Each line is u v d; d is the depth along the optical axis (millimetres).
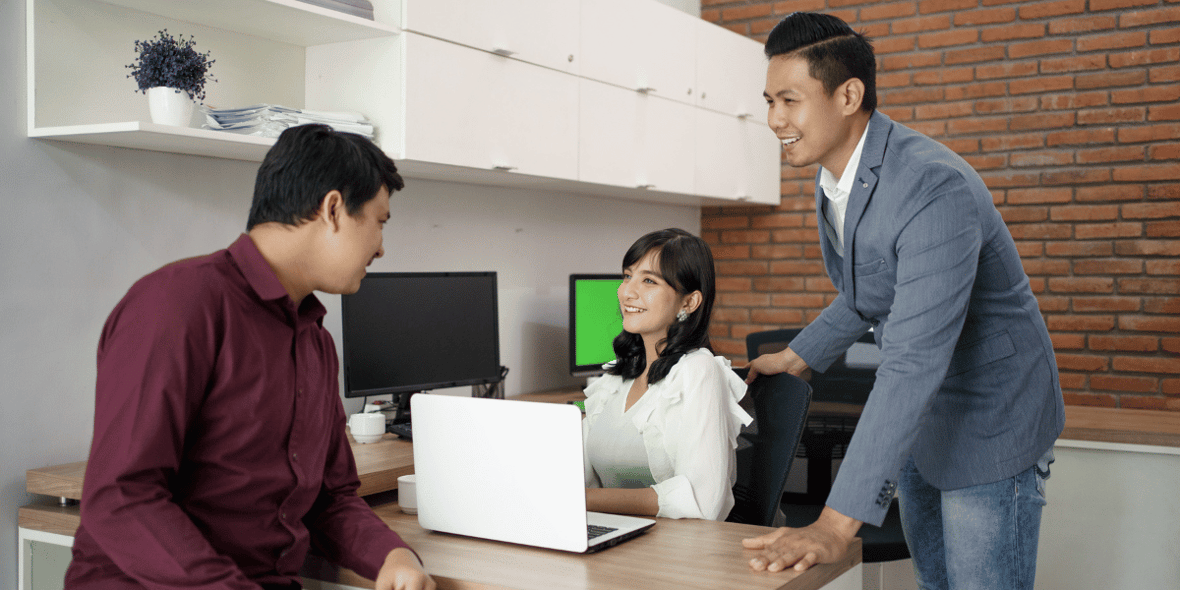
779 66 1581
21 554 1965
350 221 1229
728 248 4574
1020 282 1645
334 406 1398
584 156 3121
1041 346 1649
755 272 4500
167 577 1065
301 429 1281
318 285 1279
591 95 3143
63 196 2068
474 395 3002
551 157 2963
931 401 1426
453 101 2580
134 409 1087
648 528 1553
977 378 1637
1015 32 3895
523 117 2840
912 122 4113
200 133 2012
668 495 1676
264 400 1219
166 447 1104
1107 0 3725
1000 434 1624
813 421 2658
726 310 4574
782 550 1338
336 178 1207
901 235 1511
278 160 1223
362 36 2461
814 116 1565
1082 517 2863
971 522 1655
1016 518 1635
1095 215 3760
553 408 1365
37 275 2023
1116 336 3727
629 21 3320
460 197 3180
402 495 1697
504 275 3389
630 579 1266
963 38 3998
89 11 2107
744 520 1939
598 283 3467
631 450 1877
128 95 2199
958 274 1445
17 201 1983
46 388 2051
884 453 1395
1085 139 3773
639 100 3393
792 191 4398
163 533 1067
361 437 2432
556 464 1374
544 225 3590
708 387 1765
